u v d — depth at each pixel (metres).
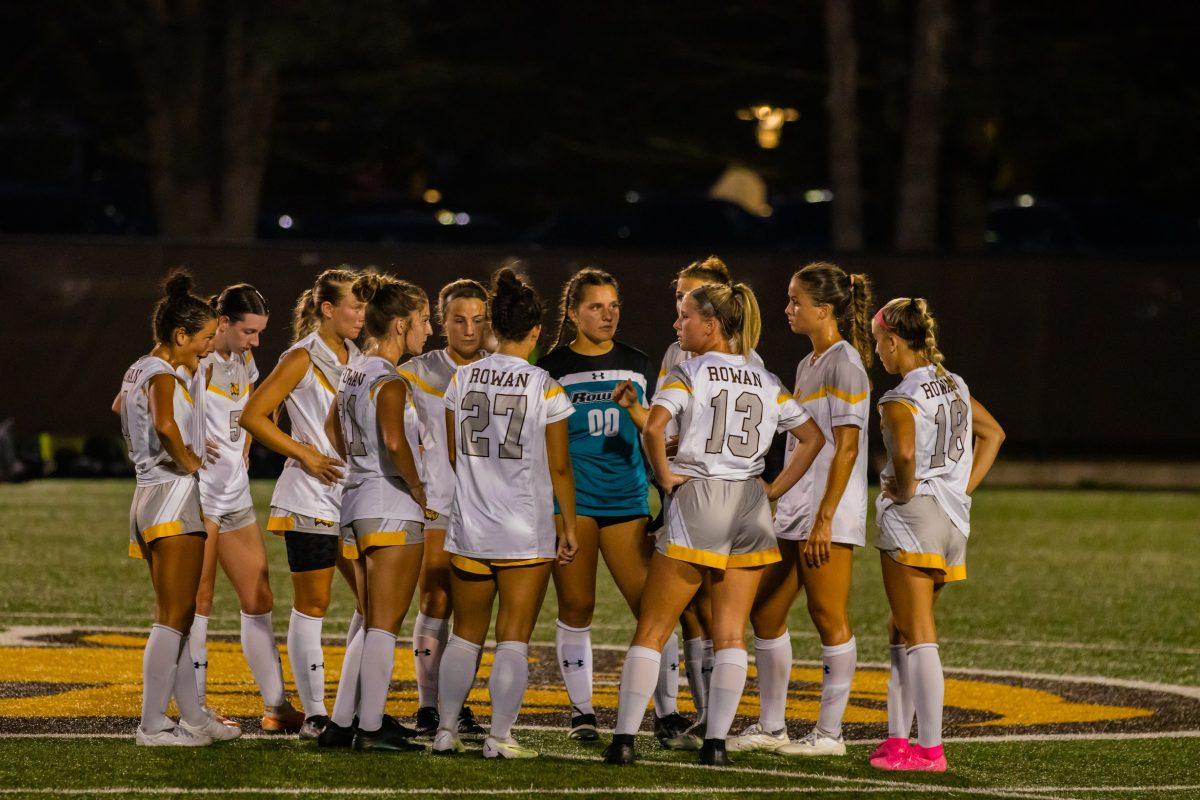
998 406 71.19
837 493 25.47
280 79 95.38
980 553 53.53
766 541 25.20
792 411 25.38
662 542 25.03
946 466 25.61
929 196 89.25
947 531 25.53
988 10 91.38
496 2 98.19
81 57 95.62
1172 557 53.03
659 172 112.69
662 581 24.97
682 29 99.31
